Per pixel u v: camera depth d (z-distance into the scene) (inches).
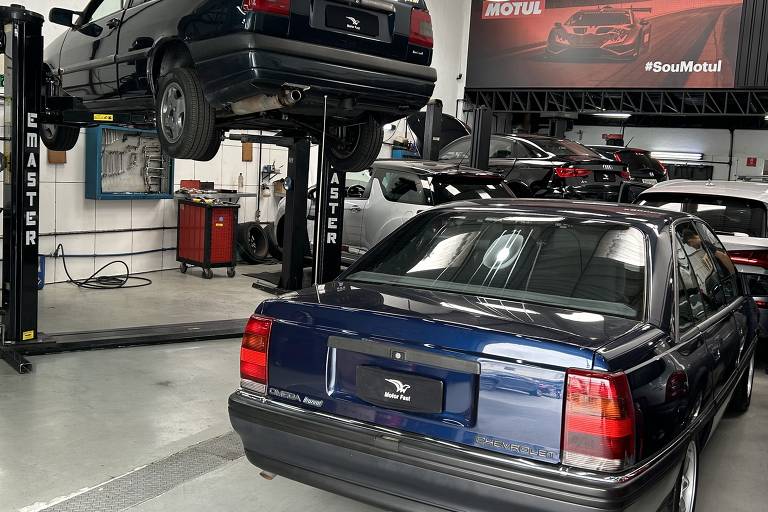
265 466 99.7
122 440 139.4
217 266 339.3
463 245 113.1
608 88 598.2
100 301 277.9
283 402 97.7
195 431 146.4
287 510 114.5
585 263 103.7
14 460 127.0
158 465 128.5
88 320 245.8
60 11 213.9
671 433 89.8
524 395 80.5
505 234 112.4
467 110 649.6
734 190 217.0
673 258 106.5
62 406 156.6
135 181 335.0
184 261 347.9
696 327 107.7
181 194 346.6
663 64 579.8
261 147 407.2
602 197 388.2
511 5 612.1
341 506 116.8
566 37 601.3
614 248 105.3
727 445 155.8
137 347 208.4
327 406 93.7
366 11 172.2
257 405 98.3
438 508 85.7
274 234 390.3
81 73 220.4
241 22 155.6
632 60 587.5
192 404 162.9
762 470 142.4
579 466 78.1
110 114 204.5
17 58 187.3
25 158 189.5
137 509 111.3
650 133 772.6
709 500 127.7
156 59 185.0
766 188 220.5
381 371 89.4
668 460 87.4
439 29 589.0
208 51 163.8
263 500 117.4
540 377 79.8
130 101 202.7
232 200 368.2
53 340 199.9
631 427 78.7
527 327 84.7
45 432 141.0
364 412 90.7
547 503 78.3
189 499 116.1
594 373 77.7
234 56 157.9
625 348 83.1
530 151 394.9
